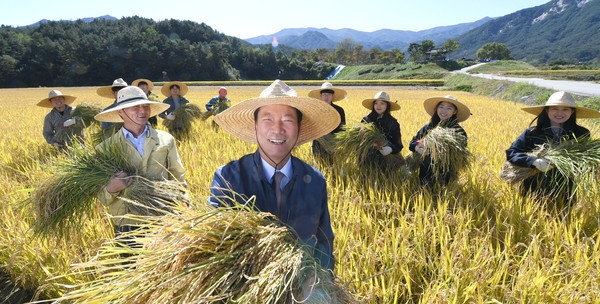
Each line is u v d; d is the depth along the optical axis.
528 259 2.80
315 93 6.51
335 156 5.55
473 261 2.85
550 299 2.48
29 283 3.24
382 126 5.34
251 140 2.18
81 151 3.05
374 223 3.69
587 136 3.98
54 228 2.82
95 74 126.38
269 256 1.45
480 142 7.84
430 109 5.24
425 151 4.59
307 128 2.07
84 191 2.73
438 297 2.41
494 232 3.41
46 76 122.19
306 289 1.43
